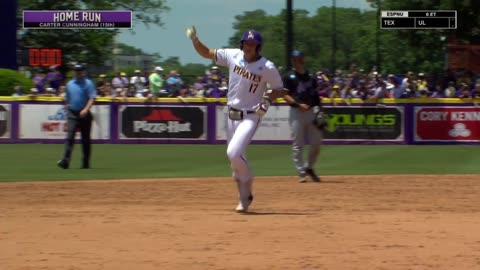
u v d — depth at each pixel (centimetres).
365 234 2956
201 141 8381
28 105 8344
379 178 5081
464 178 5062
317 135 4809
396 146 8138
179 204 3822
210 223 3184
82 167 5872
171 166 6041
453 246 2745
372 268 2433
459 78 9794
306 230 3030
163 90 9038
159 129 8406
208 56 3409
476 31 12838
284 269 2419
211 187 4541
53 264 2470
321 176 5262
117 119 8388
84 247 2716
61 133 8325
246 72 3341
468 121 8250
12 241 2825
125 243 2781
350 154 7200
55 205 3772
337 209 3656
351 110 8331
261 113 3369
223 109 8362
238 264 2475
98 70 17088
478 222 3247
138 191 4341
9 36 11056
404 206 3769
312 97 4781
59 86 9694
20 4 16000
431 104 8281
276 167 5972
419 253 2636
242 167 3403
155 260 2523
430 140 8294
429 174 5431
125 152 7356
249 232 2981
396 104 8306
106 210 3581
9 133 8369
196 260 2523
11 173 5441
